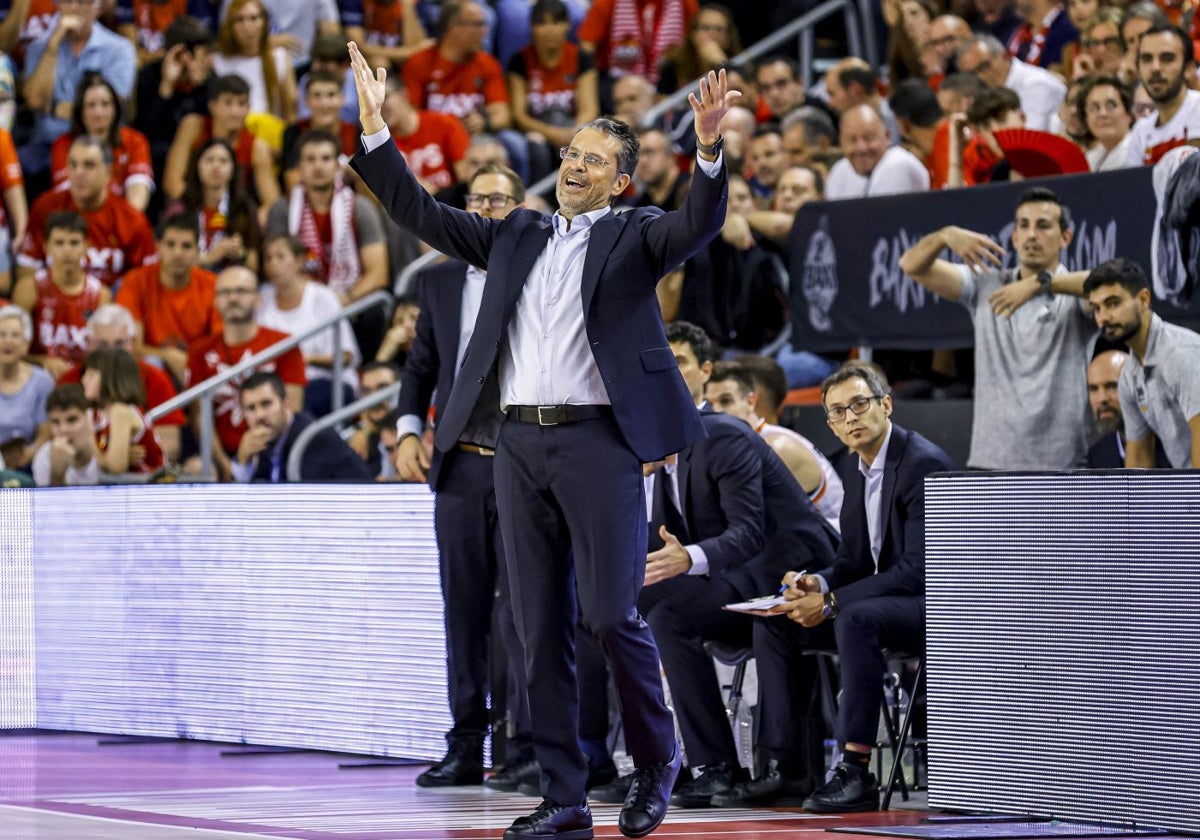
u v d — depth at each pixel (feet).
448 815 52.34
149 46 126.21
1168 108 76.02
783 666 58.80
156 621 73.31
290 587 69.00
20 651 77.10
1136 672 47.93
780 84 111.96
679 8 124.67
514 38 127.95
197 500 71.97
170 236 100.48
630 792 46.21
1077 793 49.21
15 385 96.22
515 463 45.47
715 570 59.16
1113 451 67.41
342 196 105.19
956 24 103.60
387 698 65.87
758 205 98.32
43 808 52.60
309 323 101.04
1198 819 46.50
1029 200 69.46
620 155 46.01
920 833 48.34
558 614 46.06
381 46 127.75
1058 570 49.73
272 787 59.06
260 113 118.11
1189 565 46.91
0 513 77.25
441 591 63.46
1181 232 68.44
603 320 44.62
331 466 82.74
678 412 45.16
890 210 78.23
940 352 82.43
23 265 108.99
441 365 63.16
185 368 99.60
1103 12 87.61
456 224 47.11
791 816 54.60
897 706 62.59
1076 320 69.10
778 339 90.94
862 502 59.36
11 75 115.85
